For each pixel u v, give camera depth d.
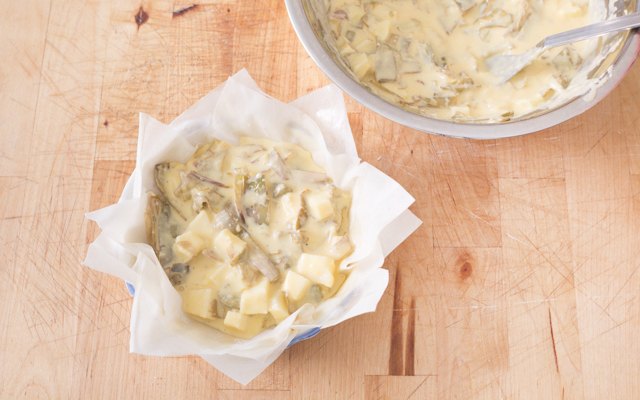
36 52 0.68
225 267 0.59
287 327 0.57
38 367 0.61
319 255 0.59
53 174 0.65
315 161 0.63
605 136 0.65
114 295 0.63
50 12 0.68
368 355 0.61
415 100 0.64
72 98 0.67
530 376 0.61
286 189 0.61
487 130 0.59
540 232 0.63
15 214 0.64
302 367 0.61
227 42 0.67
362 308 0.57
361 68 0.64
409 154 0.65
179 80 0.67
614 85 0.60
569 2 0.66
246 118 0.63
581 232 0.63
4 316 0.62
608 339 0.62
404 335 0.62
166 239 0.60
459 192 0.64
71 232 0.64
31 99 0.67
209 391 0.61
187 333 0.58
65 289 0.63
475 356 0.61
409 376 0.61
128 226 0.59
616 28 0.61
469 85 0.65
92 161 0.65
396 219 0.61
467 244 0.63
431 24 0.67
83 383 0.61
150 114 0.66
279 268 0.59
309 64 0.67
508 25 0.66
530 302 0.62
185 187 0.61
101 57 0.67
